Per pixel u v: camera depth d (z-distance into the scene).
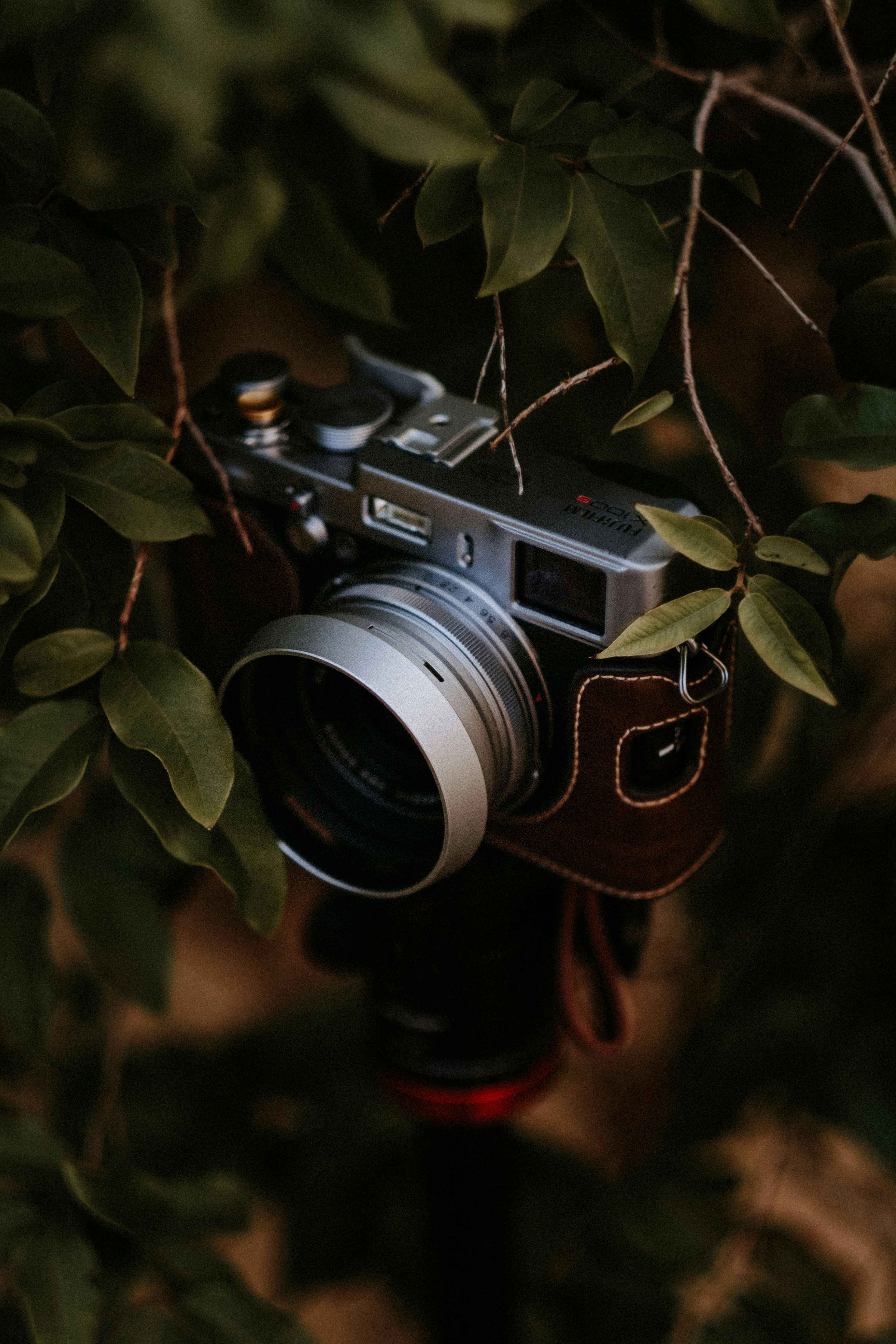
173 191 0.61
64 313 0.62
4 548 0.57
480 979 0.91
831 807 1.16
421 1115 0.98
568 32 0.86
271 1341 0.85
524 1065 0.97
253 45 0.49
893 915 1.24
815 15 0.83
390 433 0.75
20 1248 0.82
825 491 1.07
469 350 0.93
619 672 0.71
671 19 0.87
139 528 0.64
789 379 1.00
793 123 0.89
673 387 0.91
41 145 0.61
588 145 0.63
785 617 0.61
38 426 0.61
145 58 0.49
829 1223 1.45
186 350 1.07
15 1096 1.21
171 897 1.19
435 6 0.55
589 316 0.93
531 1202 1.38
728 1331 1.17
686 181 0.86
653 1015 1.57
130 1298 0.94
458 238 0.88
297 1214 1.35
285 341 1.12
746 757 0.95
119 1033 1.10
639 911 0.91
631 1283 1.25
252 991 1.64
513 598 0.73
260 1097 1.43
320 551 0.79
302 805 0.85
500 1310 1.14
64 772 0.65
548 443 0.91
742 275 0.97
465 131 0.53
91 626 0.72
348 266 0.61
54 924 1.44
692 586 0.70
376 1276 1.43
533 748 0.77
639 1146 1.47
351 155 0.60
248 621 0.85
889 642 1.13
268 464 0.78
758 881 1.28
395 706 0.68
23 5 0.54
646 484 0.72
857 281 0.68
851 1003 1.25
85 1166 0.84
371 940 0.92
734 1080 1.26
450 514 0.72
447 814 0.70
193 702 0.64
